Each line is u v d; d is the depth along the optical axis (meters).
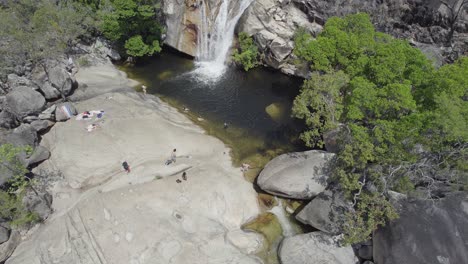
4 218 31.84
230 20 55.31
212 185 36.47
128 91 50.66
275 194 36.47
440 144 27.70
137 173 37.34
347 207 32.66
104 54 57.06
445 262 27.69
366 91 30.16
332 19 38.38
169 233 31.55
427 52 41.47
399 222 30.02
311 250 30.77
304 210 33.94
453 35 41.12
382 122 28.91
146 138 41.41
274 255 32.00
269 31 52.53
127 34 56.41
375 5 45.25
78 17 52.28
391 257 28.70
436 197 31.44
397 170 30.48
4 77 46.44
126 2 51.34
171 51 60.69
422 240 28.78
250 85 53.34
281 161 38.19
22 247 31.48
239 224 34.09
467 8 39.44
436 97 27.34
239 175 39.03
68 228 32.19
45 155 38.59
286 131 45.34
